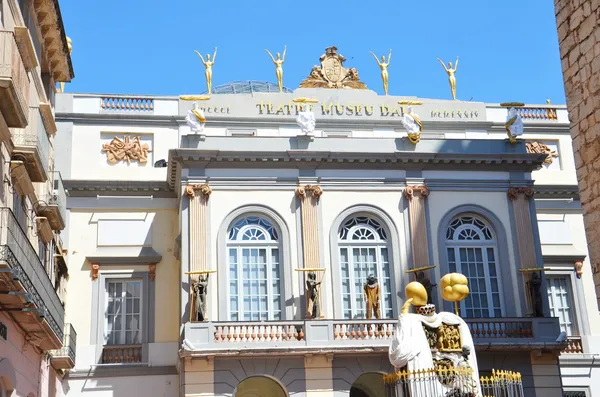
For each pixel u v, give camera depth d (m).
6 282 19.88
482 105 41.50
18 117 20.67
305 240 33.94
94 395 34.66
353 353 31.88
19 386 24.20
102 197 37.28
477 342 32.72
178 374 35.03
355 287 34.22
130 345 35.34
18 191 24.59
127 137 38.66
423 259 34.53
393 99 40.53
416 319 23.25
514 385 23.03
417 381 21.73
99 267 36.28
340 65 41.38
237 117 39.16
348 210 34.84
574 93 18.70
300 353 31.53
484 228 35.88
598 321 39.22
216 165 34.19
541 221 40.25
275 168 34.69
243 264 33.72
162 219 37.38
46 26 27.78
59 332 27.58
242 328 31.83
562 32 19.17
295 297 33.31
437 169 35.97
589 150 18.19
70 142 38.00
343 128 39.69
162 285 36.41
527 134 41.78
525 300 34.78
